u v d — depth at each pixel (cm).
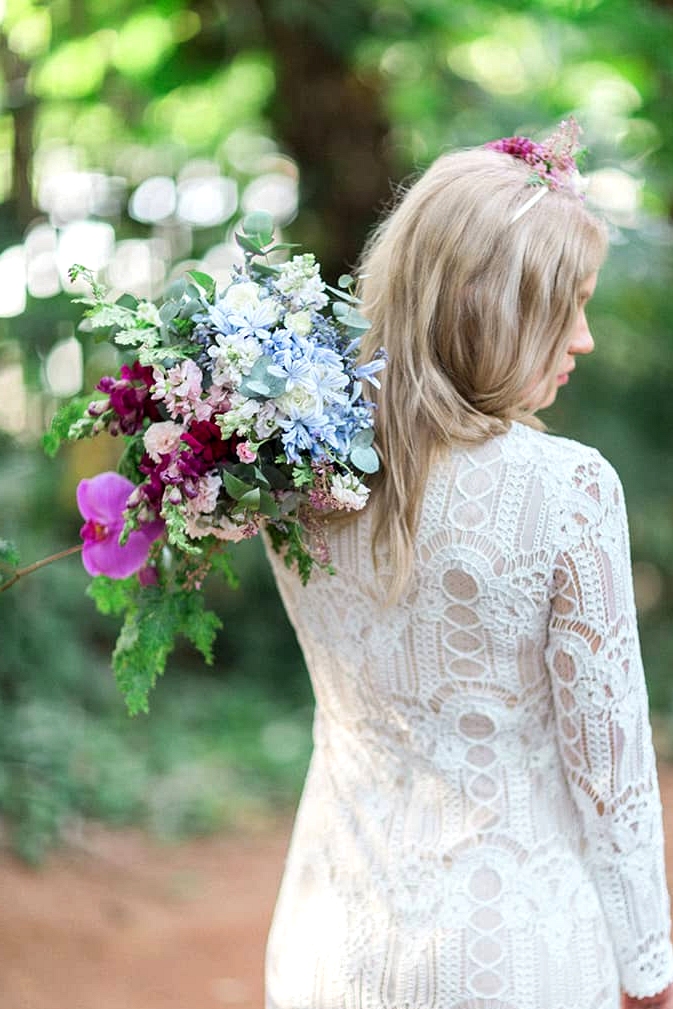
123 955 413
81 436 179
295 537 168
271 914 471
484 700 162
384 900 165
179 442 161
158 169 741
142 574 187
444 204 165
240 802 631
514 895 160
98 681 703
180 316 162
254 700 812
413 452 162
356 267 189
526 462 159
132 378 174
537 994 158
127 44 684
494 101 701
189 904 479
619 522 162
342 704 174
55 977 386
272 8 707
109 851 530
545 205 164
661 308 772
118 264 717
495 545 158
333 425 157
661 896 165
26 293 641
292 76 763
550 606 160
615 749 160
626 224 692
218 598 836
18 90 632
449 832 163
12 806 518
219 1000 381
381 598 165
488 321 161
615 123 718
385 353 163
